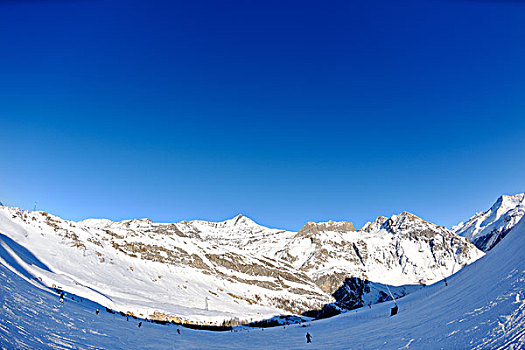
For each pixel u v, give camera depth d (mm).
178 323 94812
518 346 17656
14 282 42438
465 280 44125
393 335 35312
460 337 23062
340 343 42812
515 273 27969
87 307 59125
